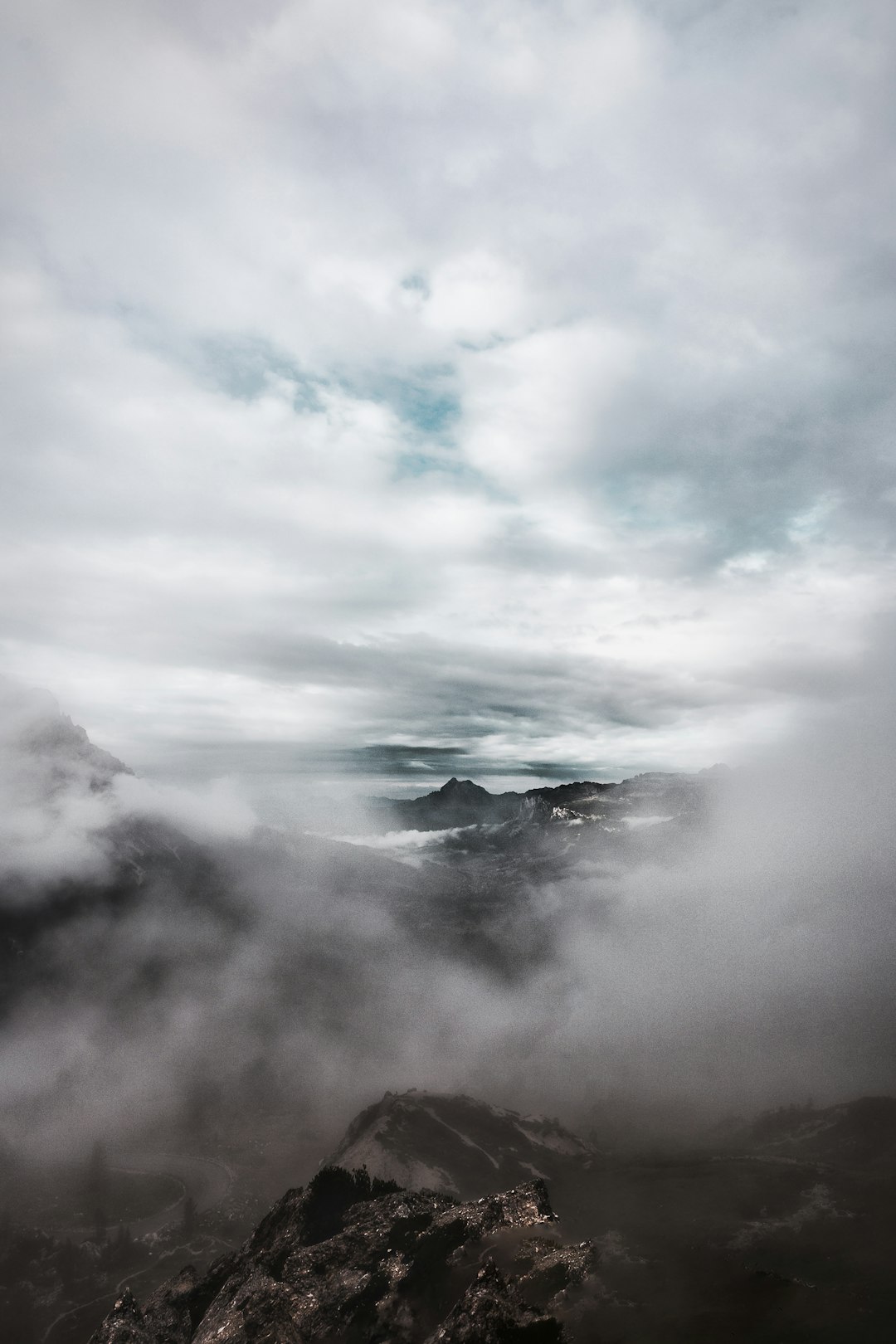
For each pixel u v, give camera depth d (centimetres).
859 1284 8912
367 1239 11344
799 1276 9300
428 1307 9281
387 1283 9950
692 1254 10062
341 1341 9306
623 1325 8031
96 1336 12225
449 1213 11206
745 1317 8081
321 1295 10156
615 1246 10450
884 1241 10481
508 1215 10762
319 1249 11294
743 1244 10588
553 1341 7812
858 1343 7444
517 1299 8550
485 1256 9919
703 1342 7562
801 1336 7638
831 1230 11150
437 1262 10094
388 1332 9081
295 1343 9331
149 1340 12044
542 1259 9556
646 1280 9162
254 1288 10912
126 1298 12812
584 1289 8844
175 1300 13012
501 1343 7700
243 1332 9906
